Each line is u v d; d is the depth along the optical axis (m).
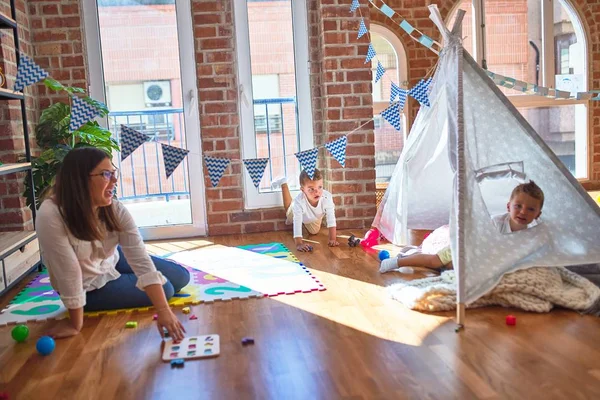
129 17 3.88
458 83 2.25
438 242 2.82
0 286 2.60
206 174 3.99
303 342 1.95
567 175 2.41
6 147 3.28
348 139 3.96
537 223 2.45
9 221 3.36
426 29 5.35
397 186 3.49
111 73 3.91
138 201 5.38
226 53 3.91
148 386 1.66
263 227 4.09
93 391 1.64
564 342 1.85
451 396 1.51
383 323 2.10
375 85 5.39
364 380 1.63
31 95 3.65
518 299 2.19
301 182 3.51
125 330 2.15
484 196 2.98
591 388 1.52
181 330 2.01
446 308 2.21
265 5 3.96
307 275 2.80
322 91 4.02
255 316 2.24
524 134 2.42
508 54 5.63
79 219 1.97
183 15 3.88
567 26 5.65
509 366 1.68
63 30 3.75
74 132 3.34
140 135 2.47
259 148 4.17
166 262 2.52
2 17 2.91
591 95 3.25
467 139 2.38
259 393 1.58
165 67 3.94
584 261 2.29
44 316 2.35
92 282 2.27
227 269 3.00
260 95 4.04
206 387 1.63
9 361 1.89
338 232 3.92
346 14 3.88
